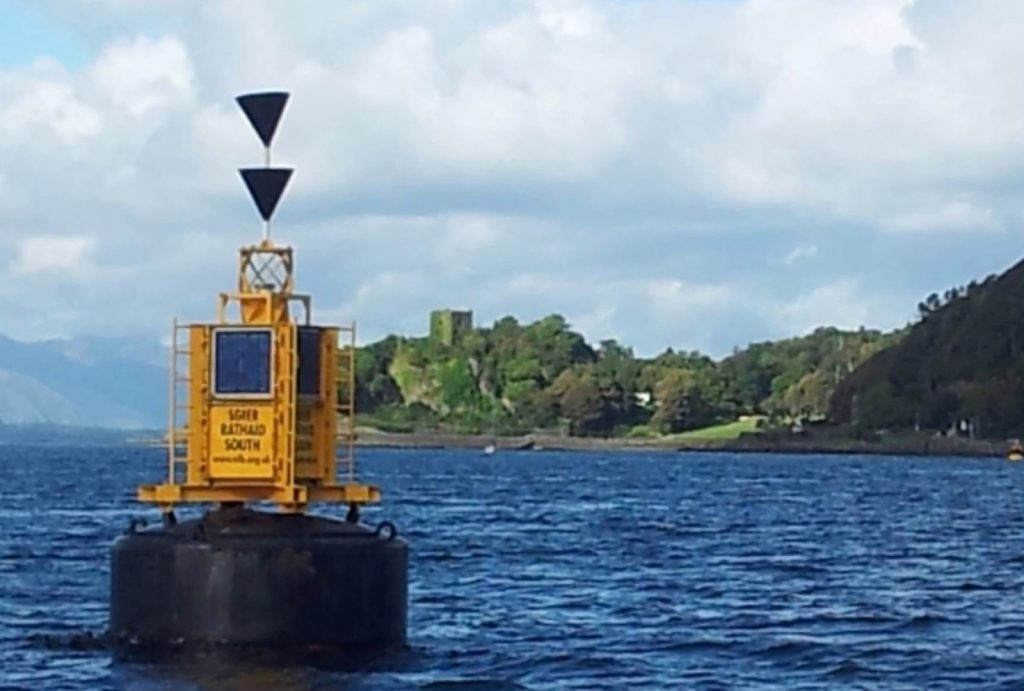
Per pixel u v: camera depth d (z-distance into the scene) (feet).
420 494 488.44
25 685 109.70
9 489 476.54
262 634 109.60
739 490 551.59
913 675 122.62
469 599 168.55
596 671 122.11
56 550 229.25
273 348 110.83
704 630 145.28
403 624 114.52
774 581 193.98
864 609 162.40
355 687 106.32
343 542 111.24
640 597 173.17
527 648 131.23
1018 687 117.70
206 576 109.40
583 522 336.70
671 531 302.86
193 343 111.75
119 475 618.85
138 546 111.34
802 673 123.03
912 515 378.94
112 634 112.98
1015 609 163.32
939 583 192.54
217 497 111.65
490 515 364.38
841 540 277.44
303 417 112.37
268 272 112.88
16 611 152.35
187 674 107.96
